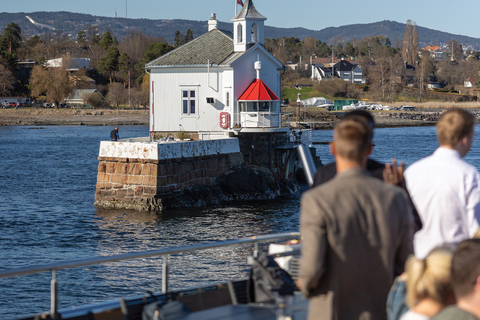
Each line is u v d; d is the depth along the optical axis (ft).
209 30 189.37
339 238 17.21
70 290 76.89
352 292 17.60
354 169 17.97
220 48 178.19
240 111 172.96
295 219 135.33
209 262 88.84
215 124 173.68
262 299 24.35
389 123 566.36
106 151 143.74
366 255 17.34
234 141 165.58
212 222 128.88
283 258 28.84
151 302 24.25
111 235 114.73
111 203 142.51
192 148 148.87
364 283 17.54
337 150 18.22
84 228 120.98
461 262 14.48
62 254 99.86
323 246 17.17
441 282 15.42
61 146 335.26
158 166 138.10
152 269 85.46
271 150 173.99
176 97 176.04
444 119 22.35
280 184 177.68
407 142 359.87
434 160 22.31
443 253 15.72
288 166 183.11
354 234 17.24
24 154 284.61
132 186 140.77
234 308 23.00
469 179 21.56
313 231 17.24
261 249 97.66
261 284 24.61
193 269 85.25
